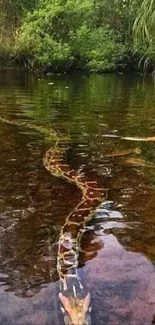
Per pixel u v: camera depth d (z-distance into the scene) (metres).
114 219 4.88
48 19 31.28
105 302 3.29
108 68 32.56
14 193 5.61
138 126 10.15
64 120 10.92
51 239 4.37
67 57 30.88
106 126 10.14
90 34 32.66
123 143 8.44
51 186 5.92
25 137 8.86
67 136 9.02
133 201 5.41
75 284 3.50
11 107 12.97
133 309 3.23
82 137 8.96
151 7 13.97
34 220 4.80
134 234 4.53
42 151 7.71
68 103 14.20
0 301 3.31
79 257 4.00
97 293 3.40
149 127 10.02
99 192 5.68
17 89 18.44
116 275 3.69
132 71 33.72
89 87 20.41
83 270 3.76
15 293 3.41
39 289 3.46
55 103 14.12
